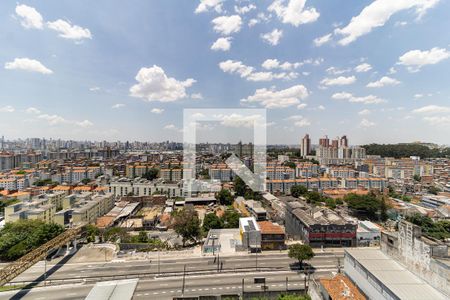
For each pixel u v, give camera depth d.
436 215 104.19
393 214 102.69
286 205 94.44
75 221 89.38
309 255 56.81
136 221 107.06
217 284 50.28
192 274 54.19
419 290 34.81
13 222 75.81
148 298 45.28
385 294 36.38
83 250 69.44
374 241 72.94
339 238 71.38
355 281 44.84
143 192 151.00
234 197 130.50
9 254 61.03
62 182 174.88
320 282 42.91
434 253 37.00
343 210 114.88
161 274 54.69
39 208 90.94
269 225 77.25
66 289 48.59
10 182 149.00
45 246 54.78
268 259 63.25
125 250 69.25
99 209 109.44
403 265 42.00
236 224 88.88
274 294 44.41
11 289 48.50
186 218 78.50
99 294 31.75
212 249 67.56
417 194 142.25
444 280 33.69
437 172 197.50
